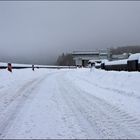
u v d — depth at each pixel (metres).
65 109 9.16
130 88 14.86
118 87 16.27
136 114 8.41
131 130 6.48
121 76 19.12
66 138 5.71
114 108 9.43
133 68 33.69
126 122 7.31
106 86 17.58
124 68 38.41
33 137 5.78
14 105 10.03
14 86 17.91
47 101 11.08
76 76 32.44
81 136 5.89
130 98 12.03
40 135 5.93
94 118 7.77
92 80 23.59
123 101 11.12
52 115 8.12
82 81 23.58
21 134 6.02
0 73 26.09
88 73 32.22
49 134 6.02
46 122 7.19
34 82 21.92
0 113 8.48
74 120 7.46
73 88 16.86
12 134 6.02
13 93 13.93
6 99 11.68
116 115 8.23
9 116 8.00
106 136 5.94
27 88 16.67
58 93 14.04
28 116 7.98
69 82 22.36
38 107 9.58
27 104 10.27
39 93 13.99
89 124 7.03
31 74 35.62
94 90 15.62
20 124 6.97
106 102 10.84
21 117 7.84
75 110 8.98
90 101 11.12
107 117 7.93
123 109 9.26
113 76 20.77
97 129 6.52
